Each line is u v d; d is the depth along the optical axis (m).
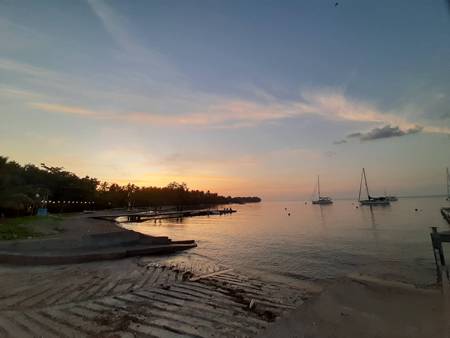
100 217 52.56
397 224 43.50
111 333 5.88
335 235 33.00
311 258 19.67
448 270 12.47
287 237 32.19
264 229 42.75
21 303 7.71
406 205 106.62
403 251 21.53
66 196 66.00
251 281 12.08
